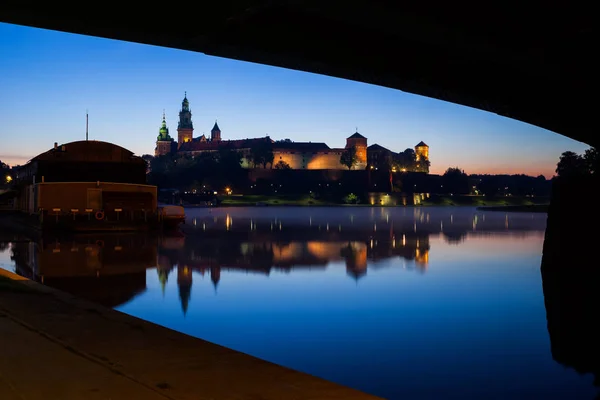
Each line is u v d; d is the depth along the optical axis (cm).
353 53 2378
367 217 12769
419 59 2528
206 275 3216
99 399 794
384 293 2850
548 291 3070
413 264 4028
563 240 3856
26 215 7025
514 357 1833
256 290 2809
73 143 6588
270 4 1786
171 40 2134
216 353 1091
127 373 939
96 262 3553
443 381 1586
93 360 1019
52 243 4709
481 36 1931
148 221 6303
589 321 2331
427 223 10112
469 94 2881
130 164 6756
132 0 1875
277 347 1853
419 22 1847
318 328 2102
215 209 18888
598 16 1736
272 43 2258
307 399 832
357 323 2208
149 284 2830
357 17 1869
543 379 1631
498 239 6512
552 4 1720
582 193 3788
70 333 1233
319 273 3453
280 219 10944
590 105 3102
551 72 2347
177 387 871
